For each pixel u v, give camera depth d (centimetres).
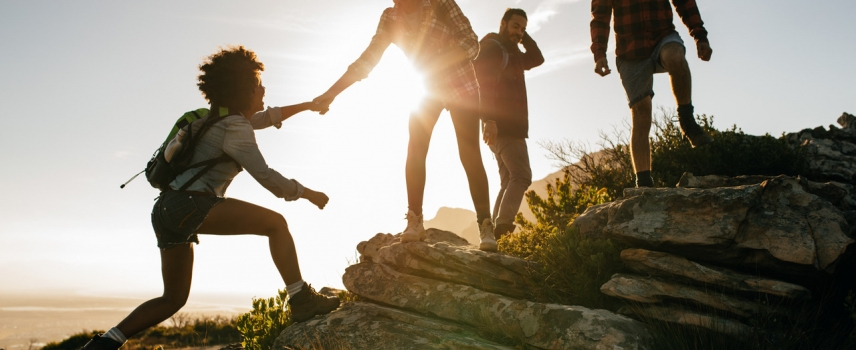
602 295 359
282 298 451
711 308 313
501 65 499
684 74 406
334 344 336
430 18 381
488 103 489
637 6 438
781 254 298
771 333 300
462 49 381
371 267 437
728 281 312
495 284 372
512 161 494
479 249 396
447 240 486
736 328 298
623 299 336
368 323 355
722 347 294
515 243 461
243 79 306
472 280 376
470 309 354
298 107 367
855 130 737
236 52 313
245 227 313
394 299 393
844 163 618
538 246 420
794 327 296
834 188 382
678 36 425
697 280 320
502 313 340
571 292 366
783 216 317
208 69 307
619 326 298
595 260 358
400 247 417
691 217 335
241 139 294
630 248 360
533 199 580
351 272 443
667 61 411
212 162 294
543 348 307
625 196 393
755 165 629
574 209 563
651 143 753
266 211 323
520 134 498
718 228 318
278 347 369
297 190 306
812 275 299
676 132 736
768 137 647
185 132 290
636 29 437
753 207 325
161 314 304
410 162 402
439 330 341
